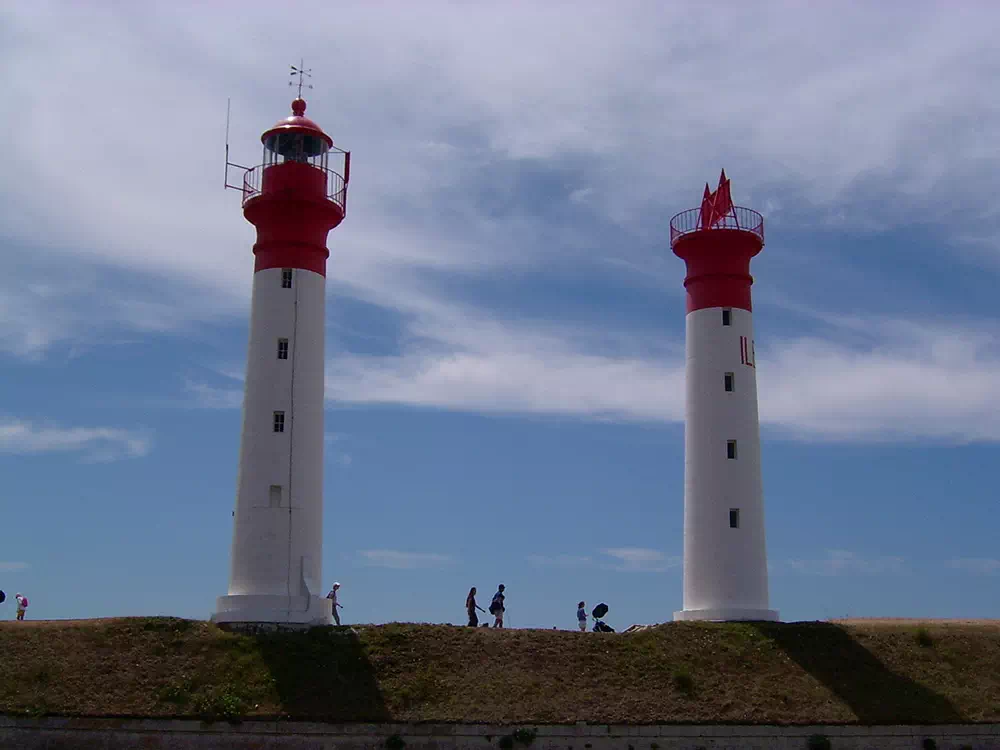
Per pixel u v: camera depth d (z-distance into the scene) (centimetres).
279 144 5366
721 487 5462
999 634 5172
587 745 4250
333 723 4166
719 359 5594
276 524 4888
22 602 5128
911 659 4944
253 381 5044
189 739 4097
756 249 5750
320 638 4647
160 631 4566
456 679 4472
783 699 4572
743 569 5378
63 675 4256
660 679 4638
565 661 4675
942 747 4459
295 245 5156
